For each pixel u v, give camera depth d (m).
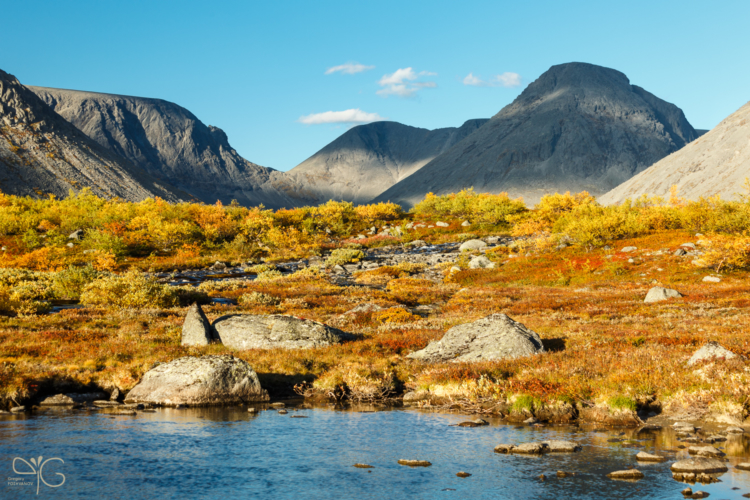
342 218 86.12
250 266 56.84
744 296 31.00
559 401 12.88
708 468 8.70
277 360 17.28
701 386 12.71
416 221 84.50
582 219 54.00
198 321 19.80
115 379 15.34
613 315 26.94
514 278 45.03
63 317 24.95
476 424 12.11
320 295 35.78
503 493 7.91
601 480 8.38
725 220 46.72
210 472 8.87
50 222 68.81
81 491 7.97
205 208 78.94
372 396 15.07
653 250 46.06
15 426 11.59
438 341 18.62
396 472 8.88
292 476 8.70
